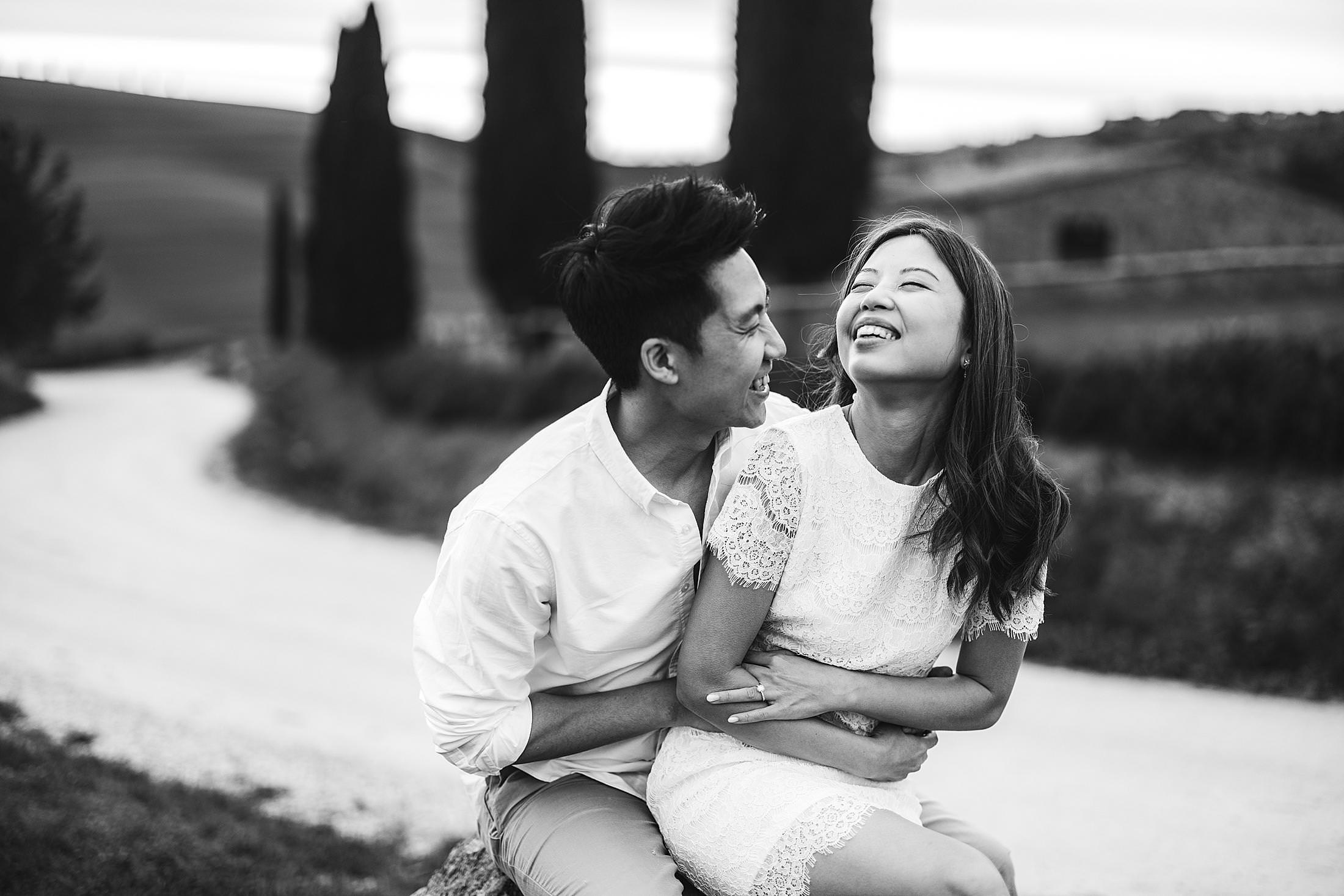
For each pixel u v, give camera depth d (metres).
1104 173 22.86
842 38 16.98
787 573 2.09
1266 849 4.77
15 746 4.55
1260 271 18.94
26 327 14.01
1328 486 9.99
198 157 73.06
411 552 12.92
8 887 3.25
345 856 4.20
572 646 2.13
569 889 2.05
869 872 1.88
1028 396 12.45
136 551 12.02
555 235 21.12
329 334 25.45
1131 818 5.19
